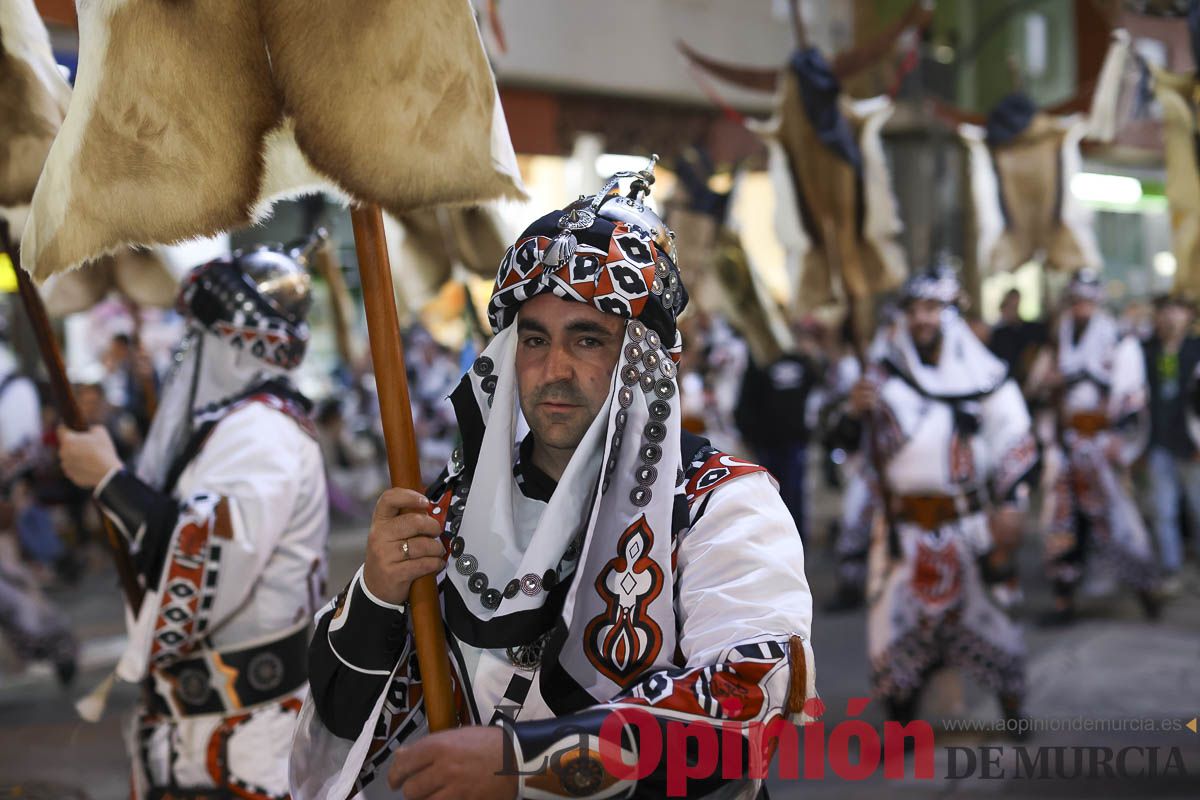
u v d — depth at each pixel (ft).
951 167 47.55
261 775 8.87
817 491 49.37
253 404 9.12
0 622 21.63
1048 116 20.83
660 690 4.94
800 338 34.30
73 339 35.45
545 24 38.06
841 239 18.62
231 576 8.70
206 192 5.16
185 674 8.93
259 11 5.14
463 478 5.66
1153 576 27.02
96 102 5.16
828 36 49.73
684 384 27.58
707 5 43.60
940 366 17.22
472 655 5.46
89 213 5.14
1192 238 13.33
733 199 22.90
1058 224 20.66
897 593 17.07
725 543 5.28
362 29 5.06
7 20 7.75
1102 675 21.34
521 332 5.49
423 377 38.60
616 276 5.24
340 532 40.34
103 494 8.68
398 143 5.07
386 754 5.99
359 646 5.48
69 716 20.17
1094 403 27.22
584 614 5.27
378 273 5.42
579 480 5.32
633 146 41.39
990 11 60.39
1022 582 31.55
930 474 17.01
